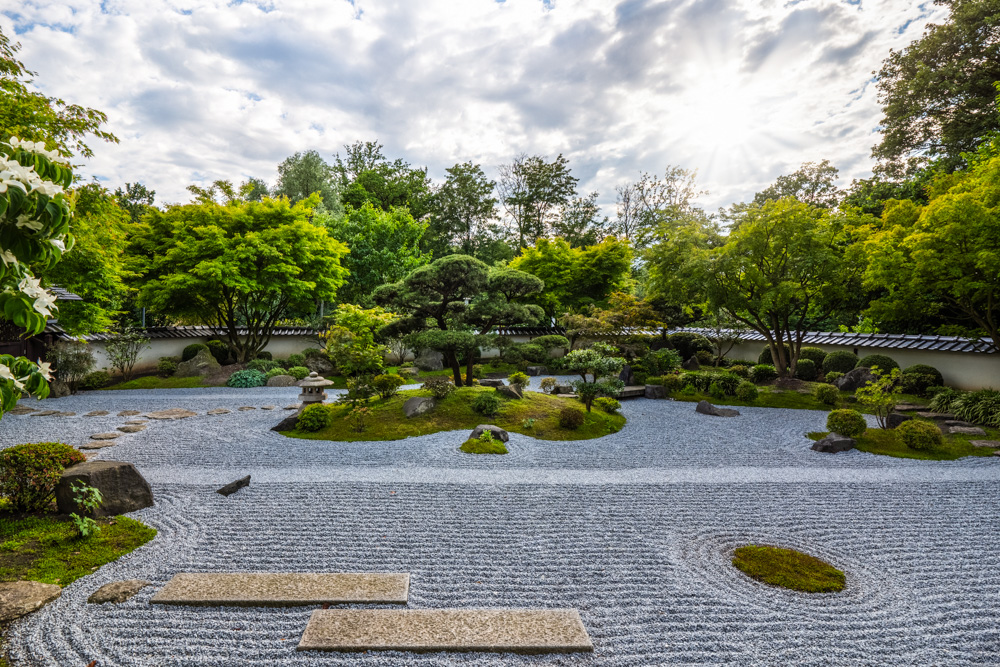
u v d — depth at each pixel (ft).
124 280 64.49
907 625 13.38
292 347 78.64
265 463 27.94
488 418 37.60
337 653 11.83
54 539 16.89
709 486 24.98
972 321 52.60
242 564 16.16
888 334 58.49
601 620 13.41
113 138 35.01
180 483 24.12
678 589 15.14
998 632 13.03
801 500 23.16
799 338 57.67
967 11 57.98
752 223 51.65
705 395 52.65
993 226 35.40
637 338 64.08
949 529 20.04
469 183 123.85
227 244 59.52
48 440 32.50
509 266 97.66
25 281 9.02
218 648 11.87
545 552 17.54
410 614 13.30
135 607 13.50
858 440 33.81
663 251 60.39
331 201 105.09
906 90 64.90
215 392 53.72
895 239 43.34
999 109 49.01
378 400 40.24
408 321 42.55
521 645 11.96
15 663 11.16
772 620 13.57
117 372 64.95
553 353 83.20
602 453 31.42
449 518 20.43
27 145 9.11
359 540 18.24
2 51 31.22
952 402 41.93
